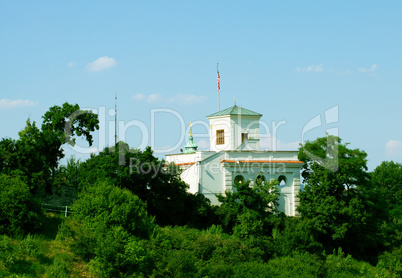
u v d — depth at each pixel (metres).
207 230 78.69
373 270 83.44
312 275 72.94
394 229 94.12
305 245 78.19
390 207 119.56
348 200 87.44
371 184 93.06
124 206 68.62
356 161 89.44
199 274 66.06
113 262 62.44
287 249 77.12
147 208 79.38
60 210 74.50
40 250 61.78
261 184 83.62
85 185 78.25
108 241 63.38
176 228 77.38
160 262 66.06
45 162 80.06
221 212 81.94
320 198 85.62
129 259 62.59
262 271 70.25
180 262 65.56
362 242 86.25
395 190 129.12
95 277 61.25
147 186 80.00
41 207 67.25
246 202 81.38
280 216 83.56
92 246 63.84
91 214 68.88
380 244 89.38
